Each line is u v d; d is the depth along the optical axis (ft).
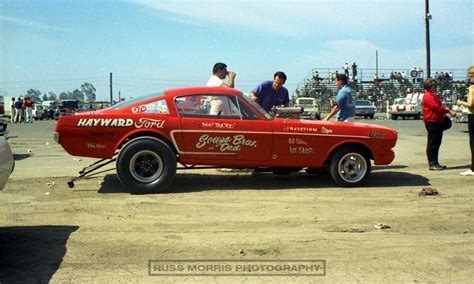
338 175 23.80
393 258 13.84
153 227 16.87
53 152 40.88
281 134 23.13
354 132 23.75
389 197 21.70
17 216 18.24
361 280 12.26
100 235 15.90
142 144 21.74
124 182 21.79
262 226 17.03
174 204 20.17
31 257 13.84
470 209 19.56
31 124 99.50
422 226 17.11
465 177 26.86
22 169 30.07
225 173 27.91
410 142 48.75
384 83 154.81
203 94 23.12
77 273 12.66
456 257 13.96
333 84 144.15
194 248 14.65
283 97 28.66
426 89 29.60
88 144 21.98
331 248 14.67
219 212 18.94
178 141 22.39
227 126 22.74
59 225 17.07
